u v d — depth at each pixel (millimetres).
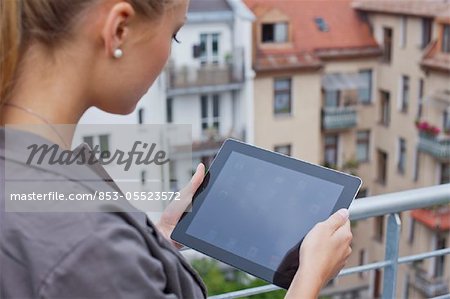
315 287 558
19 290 463
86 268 454
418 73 7984
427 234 7297
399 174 8523
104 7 479
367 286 7926
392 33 8195
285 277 624
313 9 8336
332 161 8664
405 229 7484
